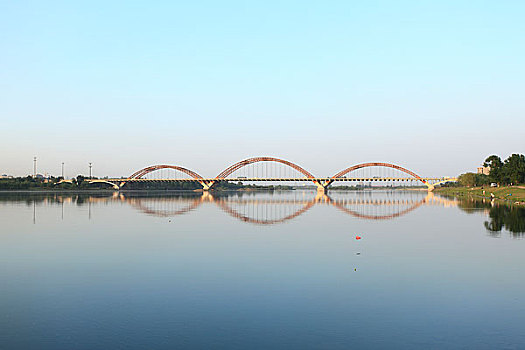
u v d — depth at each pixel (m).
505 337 13.59
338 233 37.66
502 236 34.97
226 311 15.89
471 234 36.25
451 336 13.67
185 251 28.05
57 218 51.28
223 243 31.58
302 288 18.98
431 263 24.19
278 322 14.80
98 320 14.94
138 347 12.73
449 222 46.72
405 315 15.56
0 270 22.36
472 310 16.11
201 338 13.41
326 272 21.98
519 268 22.88
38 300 17.19
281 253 27.33
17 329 14.12
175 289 18.77
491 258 25.55
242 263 24.14
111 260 24.98
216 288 18.95
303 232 38.44
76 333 13.79
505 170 126.06
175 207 75.06
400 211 65.81
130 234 36.66
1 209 66.19
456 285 19.48
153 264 23.86
